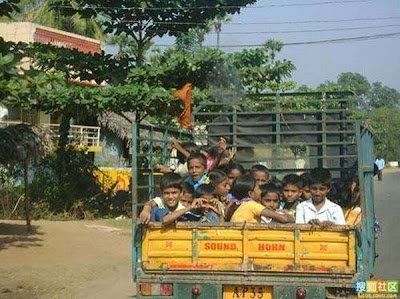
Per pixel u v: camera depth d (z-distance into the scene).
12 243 13.18
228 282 5.76
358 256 5.59
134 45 25.73
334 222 6.28
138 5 18.28
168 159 8.16
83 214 19.50
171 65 17.80
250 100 10.48
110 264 11.20
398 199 24.41
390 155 71.81
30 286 9.12
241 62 18.69
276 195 6.43
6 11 11.37
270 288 5.75
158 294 5.88
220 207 6.41
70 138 24.09
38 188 19.83
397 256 11.08
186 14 18.72
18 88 9.94
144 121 22.34
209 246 5.84
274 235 5.71
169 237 5.92
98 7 18.70
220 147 8.08
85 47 28.30
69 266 10.77
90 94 16.88
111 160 28.80
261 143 9.07
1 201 19.25
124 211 20.30
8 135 13.95
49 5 19.56
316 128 8.90
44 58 18.06
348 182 8.04
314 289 5.61
